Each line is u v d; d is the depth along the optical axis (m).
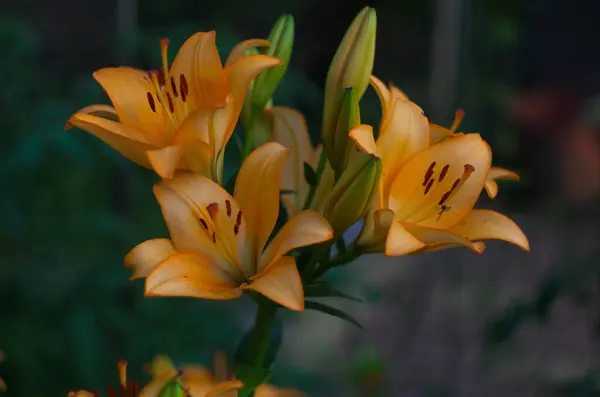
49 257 1.68
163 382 0.98
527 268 2.69
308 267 1.03
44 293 1.58
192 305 1.74
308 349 2.46
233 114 1.01
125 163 1.63
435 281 2.60
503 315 1.48
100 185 1.82
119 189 1.85
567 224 1.92
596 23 3.53
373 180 1.01
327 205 1.02
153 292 0.98
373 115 3.16
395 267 2.80
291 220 0.99
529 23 3.71
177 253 1.00
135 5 2.24
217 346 1.71
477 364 2.33
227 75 1.01
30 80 1.72
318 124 2.98
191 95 1.03
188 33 1.70
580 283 1.48
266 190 1.01
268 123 1.09
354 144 1.02
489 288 2.51
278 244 0.99
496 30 3.74
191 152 1.01
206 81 1.02
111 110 1.04
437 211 1.05
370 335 2.55
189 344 1.66
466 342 2.40
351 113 1.03
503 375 2.26
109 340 1.67
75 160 1.63
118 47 1.79
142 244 1.00
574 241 1.78
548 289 1.46
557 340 2.42
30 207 1.71
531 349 2.36
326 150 1.04
